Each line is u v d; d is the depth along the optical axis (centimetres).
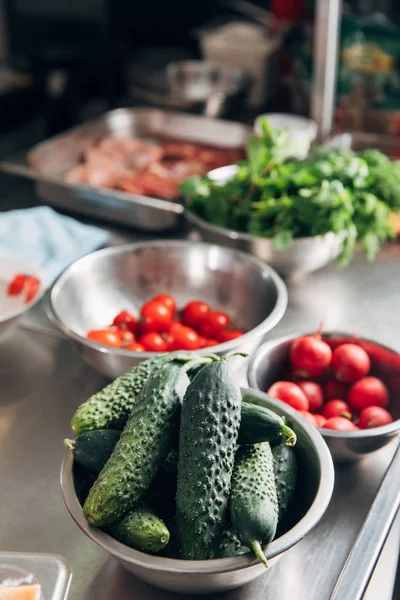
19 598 97
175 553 92
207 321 151
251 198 174
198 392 95
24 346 152
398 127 261
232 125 258
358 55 266
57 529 111
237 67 301
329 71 231
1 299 155
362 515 113
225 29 312
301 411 123
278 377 136
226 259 160
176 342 142
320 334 136
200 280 164
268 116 244
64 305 149
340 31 268
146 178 226
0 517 113
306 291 175
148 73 306
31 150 234
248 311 159
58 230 191
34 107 358
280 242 160
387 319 164
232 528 91
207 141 262
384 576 118
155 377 101
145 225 199
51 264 178
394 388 134
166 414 97
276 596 100
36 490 118
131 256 162
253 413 98
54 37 373
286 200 165
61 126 333
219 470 92
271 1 340
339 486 118
